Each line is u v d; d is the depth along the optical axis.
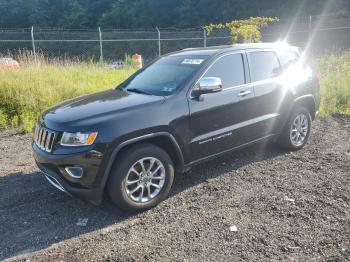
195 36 43.59
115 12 72.38
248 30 16.91
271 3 54.50
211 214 4.29
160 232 3.96
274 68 5.88
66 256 3.60
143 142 4.38
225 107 5.05
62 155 4.09
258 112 5.54
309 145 6.64
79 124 4.11
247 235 3.83
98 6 77.12
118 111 4.29
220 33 38.53
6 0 77.56
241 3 58.59
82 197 4.14
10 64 14.29
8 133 7.82
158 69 5.40
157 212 4.38
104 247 3.73
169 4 68.94
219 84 4.77
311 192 4.75
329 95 9.79
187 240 3.79
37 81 10.41
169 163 4.52
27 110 8.84
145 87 5.10
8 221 4.24
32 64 13.45
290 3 50.44
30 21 75.50
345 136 7.19
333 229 3.88
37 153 4.42
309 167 5.59
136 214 4.35
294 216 4.17
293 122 6.13
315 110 6.58
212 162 5.82
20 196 4.86
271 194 4.73
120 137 4.09
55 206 4.58
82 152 4.01
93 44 46.00
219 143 5.05
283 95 5.85
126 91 5.14
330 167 5.58
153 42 45.97
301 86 6.16
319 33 33.38
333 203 4.44
